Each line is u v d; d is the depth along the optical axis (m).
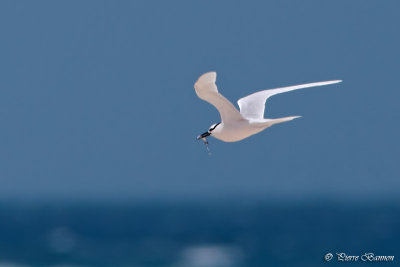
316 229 90.62
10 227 99.75
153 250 66.38
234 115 12.91
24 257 61.38
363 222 102.31
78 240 77.44
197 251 65.31
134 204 192.62
